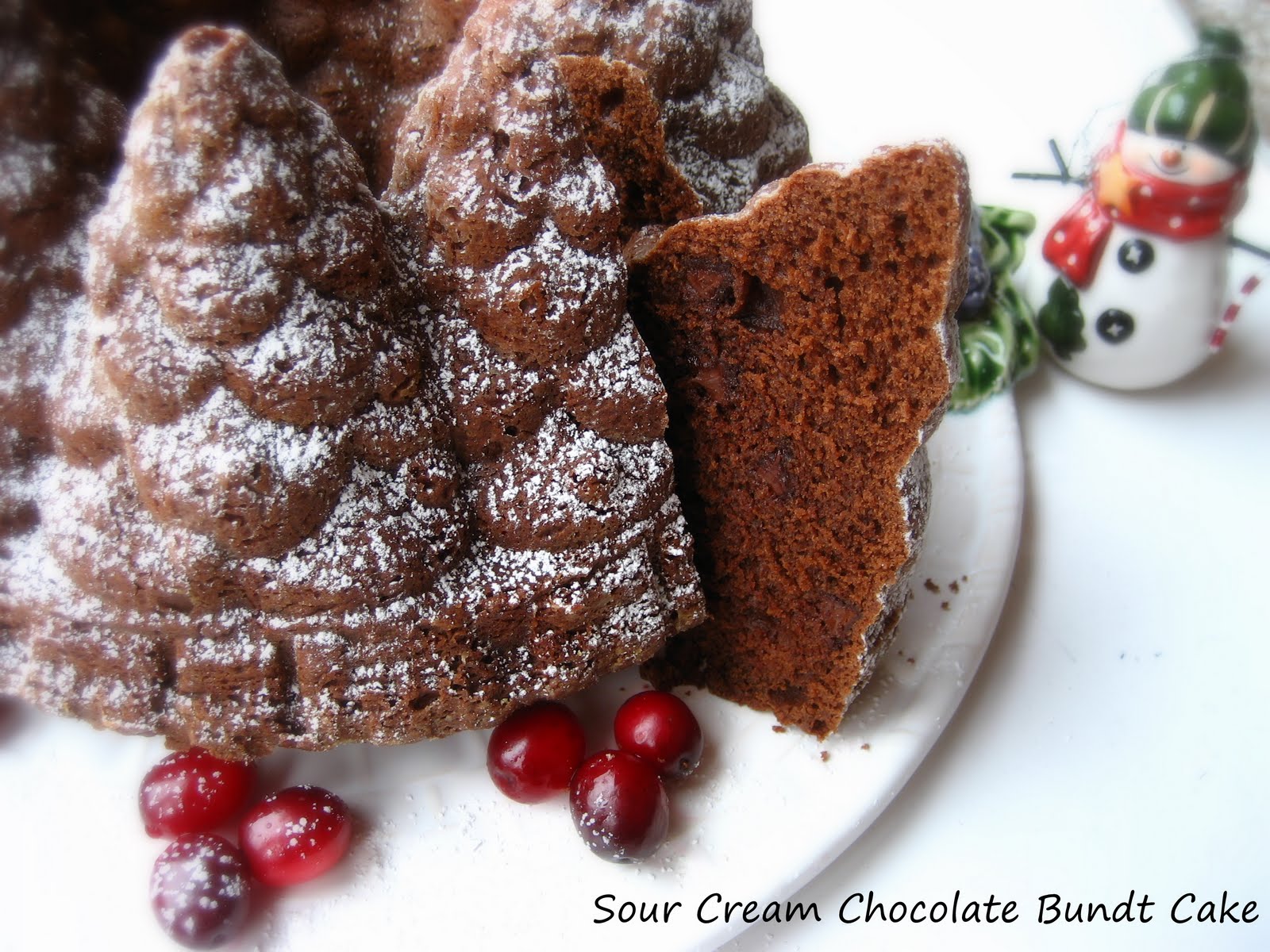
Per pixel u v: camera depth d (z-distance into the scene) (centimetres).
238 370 18
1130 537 27
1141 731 23
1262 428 29
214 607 19
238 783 21
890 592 21
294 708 20
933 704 22
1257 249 27
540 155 19
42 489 20
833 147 36
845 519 21
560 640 20
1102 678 24
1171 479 28
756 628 22
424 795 21
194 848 20
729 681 23
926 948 21
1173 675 24
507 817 21
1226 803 22
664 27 22
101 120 20
